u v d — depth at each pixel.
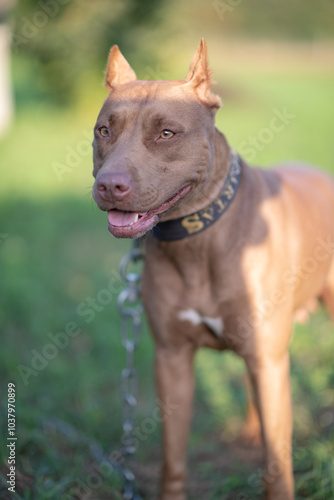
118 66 3.27
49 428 4.11
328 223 4.09
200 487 3.73
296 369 4.96
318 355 5.18
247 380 4.20
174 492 3.41
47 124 16.45
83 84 17.17
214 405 4.64
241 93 21.59
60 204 9.80
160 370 3.47
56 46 16.69
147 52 16.77
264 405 3.28
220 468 3.91
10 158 12.51
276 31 43.59
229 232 3.18
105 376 5.01
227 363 5.21
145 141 2.81
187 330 3.39
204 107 3.00
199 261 3.21
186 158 2.86
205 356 5.28
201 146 2.91
